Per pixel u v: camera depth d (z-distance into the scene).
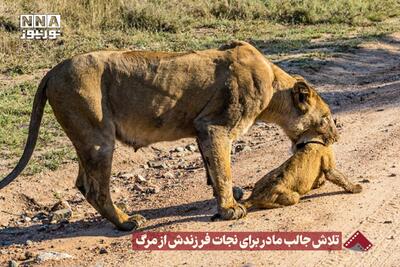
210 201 9.84
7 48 19.95
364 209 9.00
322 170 9.49
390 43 23.33
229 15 26.38
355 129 13.16
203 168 12.08
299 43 22.52
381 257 7.70
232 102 8.70
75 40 21.56
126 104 8.66
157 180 11.62
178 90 8.71
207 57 8.84
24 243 9.03
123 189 11.24
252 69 8.80
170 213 9.51
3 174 11.61
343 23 26.84
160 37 22.61
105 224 9.48
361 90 17.39
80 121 8.54
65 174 11.77
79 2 24.09
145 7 24.22
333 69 19.53
